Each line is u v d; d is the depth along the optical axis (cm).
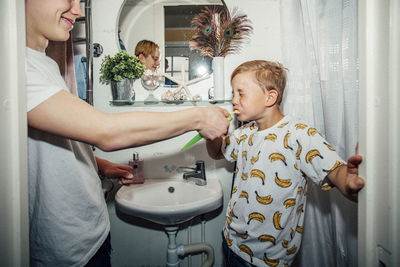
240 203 78
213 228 120
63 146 54
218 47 107
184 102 112
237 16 108
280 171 72
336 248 84
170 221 90
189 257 120
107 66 104
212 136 61
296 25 90
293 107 90
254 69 79
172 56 112
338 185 56
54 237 54
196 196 104
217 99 104
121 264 123
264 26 109
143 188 105
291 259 77
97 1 110
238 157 89
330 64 81
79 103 44
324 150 63
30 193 54
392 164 31
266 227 73
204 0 110
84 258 58
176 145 115
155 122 48
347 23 75
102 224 65
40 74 45
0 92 30
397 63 30
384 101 32
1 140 31
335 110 80
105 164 94
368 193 33
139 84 113
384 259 32
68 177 55
